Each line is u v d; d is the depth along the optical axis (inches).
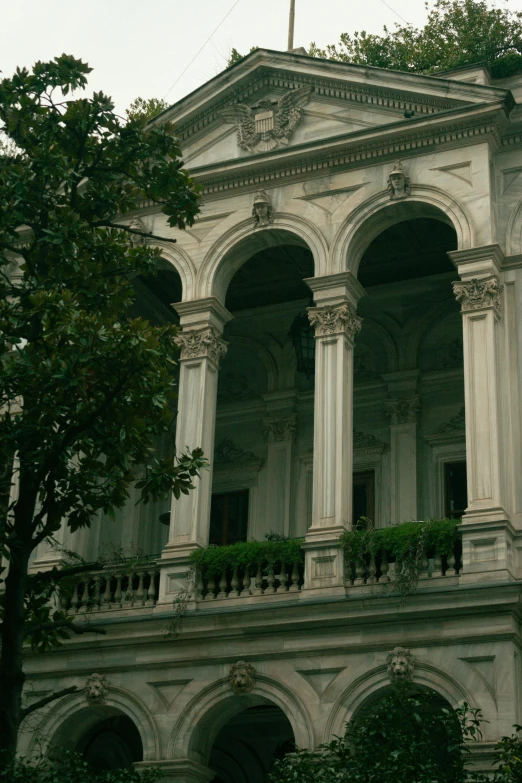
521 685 882.8
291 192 1106.1
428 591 902.4
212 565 994.1
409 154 1069.1
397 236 1192.2
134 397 765.3
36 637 796.6
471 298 997.2
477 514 921.5
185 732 956.0
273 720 1170.0
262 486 1253.7
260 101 1152.2
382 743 815.1
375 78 1103.0
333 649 928.3
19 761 888.3
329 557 954.7
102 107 832.3
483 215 1021.8
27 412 750.5
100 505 782.5
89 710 1003.3
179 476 788.0
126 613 1017.5
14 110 822.5
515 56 1104.8
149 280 1268.5
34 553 1101.1
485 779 780.0
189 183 856.9
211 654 968.3
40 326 780.0
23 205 803.4
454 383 1208.2
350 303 1051.9
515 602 876.0
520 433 957.8
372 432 1226.0
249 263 1252.5
